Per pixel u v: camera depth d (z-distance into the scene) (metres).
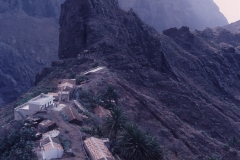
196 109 107.12
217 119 105.94
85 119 62.66
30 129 50.34
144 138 48.19
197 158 71.62
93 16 127.62
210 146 81.12
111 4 144.38
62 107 66.12
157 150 48.56
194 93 128.00
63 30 132.50
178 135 80.88
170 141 75.56
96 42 118.06
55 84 89.69
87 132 54.75
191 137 82.25
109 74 97.38
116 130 53.00
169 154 66.31
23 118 59.09
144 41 138.50
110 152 48.09
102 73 96.75
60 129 53.75
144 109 85.94
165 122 84.12
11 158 42.38
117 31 128.25
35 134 48.69
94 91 82.19
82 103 72.75
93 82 87.38
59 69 112.44
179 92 114.88
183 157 69.44
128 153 46.94
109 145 50.25
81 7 129.25
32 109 63.12
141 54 130.00
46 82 102.81
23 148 43.84
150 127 78.75
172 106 107.38
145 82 114.69
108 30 125.19
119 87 90.50
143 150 47.06
